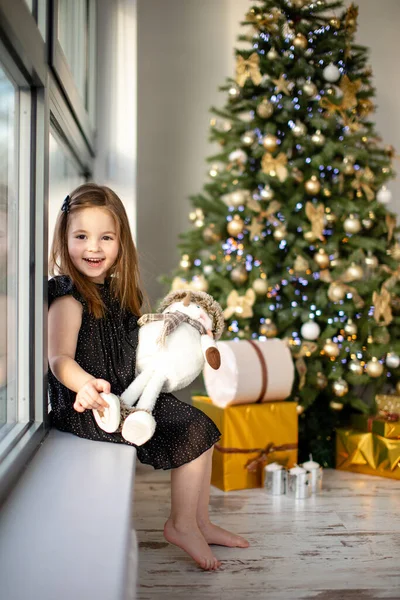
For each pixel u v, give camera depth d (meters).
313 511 2.24
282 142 2.92
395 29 3.80
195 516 1.71
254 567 1.75
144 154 3.66
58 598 0.77
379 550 1.88
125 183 3.01
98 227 1.64
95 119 3.00
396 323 2.94
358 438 2.74
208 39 3.69
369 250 2.89
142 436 1.46
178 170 3.68
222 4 3.70
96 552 0.90
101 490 1.16
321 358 2.87
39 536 0.95
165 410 1.68
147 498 2.38
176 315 1.69
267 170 2.76
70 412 1.59
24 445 1.33
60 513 1.04
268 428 2.56
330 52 2.86
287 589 1.61
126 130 3.02
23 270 1.50
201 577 1.68
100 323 1.63
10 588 0.79
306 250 2.96
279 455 2.59
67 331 1.58
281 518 2.16
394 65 3.80
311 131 2.92
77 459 1.36
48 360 1.57
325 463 2.84
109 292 1.71
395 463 2.64
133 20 3.02
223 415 2.48
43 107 1.50
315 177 2.79
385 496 2.42
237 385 2.45
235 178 2.92
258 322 2.93
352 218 2.81
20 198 1.50
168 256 3.67
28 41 1.28
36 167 1.50
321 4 2.87
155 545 1.92
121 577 0.82
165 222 3.67
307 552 1.86
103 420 1.48
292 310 2.80
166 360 1.64
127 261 1.72
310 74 2.81
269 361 2.56
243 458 2.51
